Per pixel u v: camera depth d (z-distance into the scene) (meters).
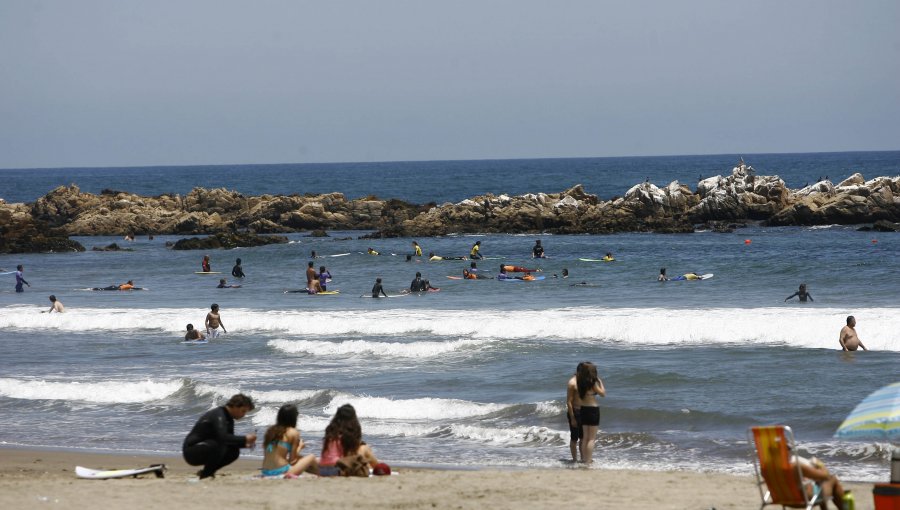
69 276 106.69
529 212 151.25
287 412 27.66
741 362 49.06
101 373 51.25
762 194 152.00
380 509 22.61
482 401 42.19
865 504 24.00
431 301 79.44
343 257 115.88
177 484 25.66
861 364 47.41
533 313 68.69
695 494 24.78
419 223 153.00
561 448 34.50
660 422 37.62
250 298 84.12
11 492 24.50
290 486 25.31
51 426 40.16
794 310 66.06
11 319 71.19
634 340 57.53
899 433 20.64
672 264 99.12
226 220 178.75
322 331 64.75
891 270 87.44
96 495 24.03
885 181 145.50
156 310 75.00
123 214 178.50
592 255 112.75
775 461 20.81
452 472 28.39
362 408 40.75
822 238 122.69
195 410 42.75
